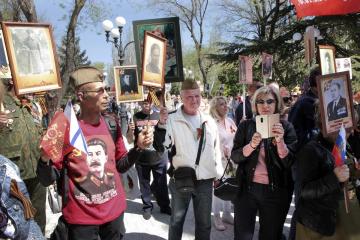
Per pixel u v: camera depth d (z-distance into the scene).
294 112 4.21
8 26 2.71
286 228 5.04
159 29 3.50
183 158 3.84
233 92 26.50
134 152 3.02
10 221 1.83
